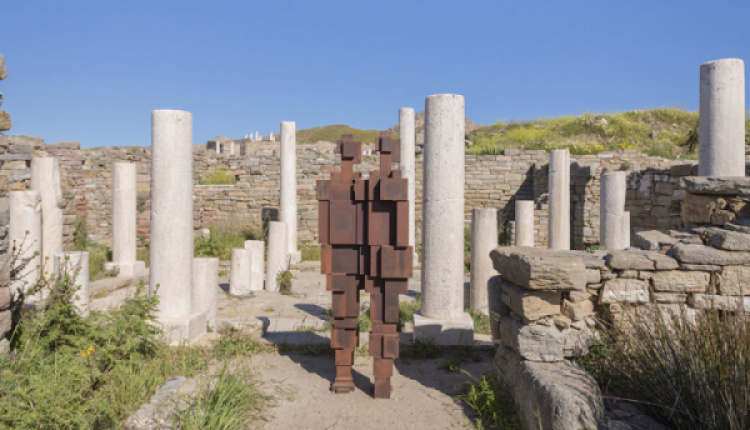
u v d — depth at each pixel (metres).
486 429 3.97
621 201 10.87
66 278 5.69
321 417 4.17
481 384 4.51
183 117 6.20
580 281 3.95
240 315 8.45
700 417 3.31
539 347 4.07
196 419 3.62
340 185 4.60
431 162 6.19
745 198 5.68
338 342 4.72
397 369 5.49
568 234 12.53
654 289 4.61
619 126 24.48
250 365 5.48
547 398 3.45
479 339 6.28
